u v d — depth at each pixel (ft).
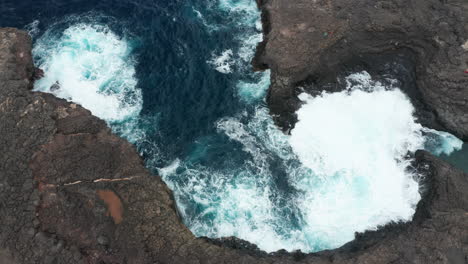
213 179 119.44
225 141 126.62
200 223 111.34
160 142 125.70
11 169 106.22
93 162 108.37
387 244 100.78
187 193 116.47
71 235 98.68
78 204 101.96
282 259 99.35
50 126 112.98
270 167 122.11
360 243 105.50
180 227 101.45
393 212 112.47
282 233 110.83
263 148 125.70
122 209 102.22
